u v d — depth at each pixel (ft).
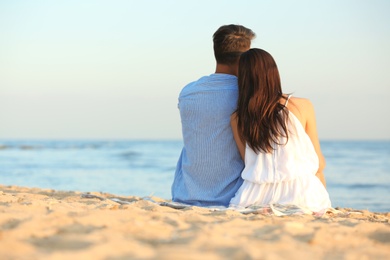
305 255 7.00
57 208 10.59
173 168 77.20
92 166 81.76
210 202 12.44
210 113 12.39
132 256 6.25
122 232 7.97
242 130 11.76
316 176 12.24
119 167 79.66
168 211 11.27
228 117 12.37
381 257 7.42
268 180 11.62
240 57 11.94
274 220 9.93
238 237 7.97
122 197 18.42
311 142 11.96
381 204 40.19
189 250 6.64
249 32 12.76
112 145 215.31
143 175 63.77
